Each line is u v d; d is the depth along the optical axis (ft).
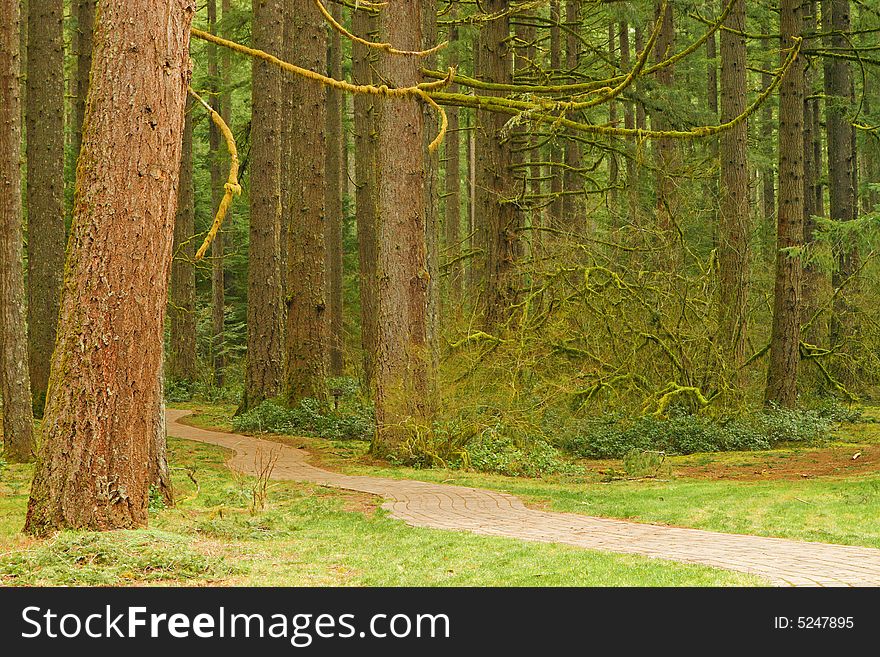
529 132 74.69
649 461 53.21
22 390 50.60
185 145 114.73
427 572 22.89
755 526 30.42
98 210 26.50
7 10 49.55
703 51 108.78
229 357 144.46
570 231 70.95
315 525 32.68
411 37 55.57
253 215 82.48
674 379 69.82
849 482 42.50
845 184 97.04
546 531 30.32
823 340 93.61
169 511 34.96
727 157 74.95
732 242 73.97
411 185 56.34
